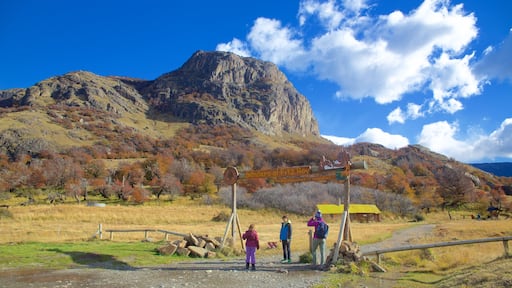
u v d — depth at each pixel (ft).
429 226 169.48
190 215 189.06
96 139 637.71
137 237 81.56
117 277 36.40
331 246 70.54
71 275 37.11
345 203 46.62
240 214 218.38
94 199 285.23
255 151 624.18
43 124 631.56
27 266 41.47
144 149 617.62
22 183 318.86
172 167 392.06
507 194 479.00
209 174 375.04
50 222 133.39
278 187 293.02
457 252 49.73
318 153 540.93
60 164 355.15
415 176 479.41
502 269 32.55
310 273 39.91
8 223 123.65
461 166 607.78
